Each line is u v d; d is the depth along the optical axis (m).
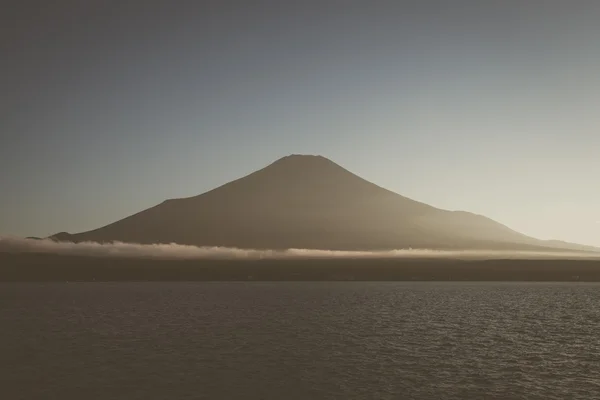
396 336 76.50
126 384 47.62
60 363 56.50
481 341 72.62
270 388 46.22
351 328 85.25
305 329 83.56
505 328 87.06
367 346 67.31
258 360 57.84
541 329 86.06
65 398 43.53
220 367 54.28
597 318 103.56
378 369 53.66
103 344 68.62
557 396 44.50
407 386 47.12
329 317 101.69
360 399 43.12
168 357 59.56
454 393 45.09
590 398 43.97
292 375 50.84
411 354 62.00
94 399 43.22
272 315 105.25
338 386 46.94
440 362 57.44
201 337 74.56
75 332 80.12
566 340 74.25
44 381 48.78
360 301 144.00
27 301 144.00
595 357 61.19
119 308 121.31
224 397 43.66
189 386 46.88
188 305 129.75
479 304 136.25
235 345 67.69
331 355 60.97
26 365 55.53
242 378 49.62
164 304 133.00
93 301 143.38
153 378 49.69
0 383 48.12
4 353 62.38
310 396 43.91
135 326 87.25
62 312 111.81
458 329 85.12
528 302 144.25
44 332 80.19
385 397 43.72
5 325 88.88
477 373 52.38
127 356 60.25
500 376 51.22
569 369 54.59
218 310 116.25
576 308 126.19
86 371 52.62
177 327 85.88
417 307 126.00
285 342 70.19
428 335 77.88
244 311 113.94
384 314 108.38
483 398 43.75
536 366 55.91
